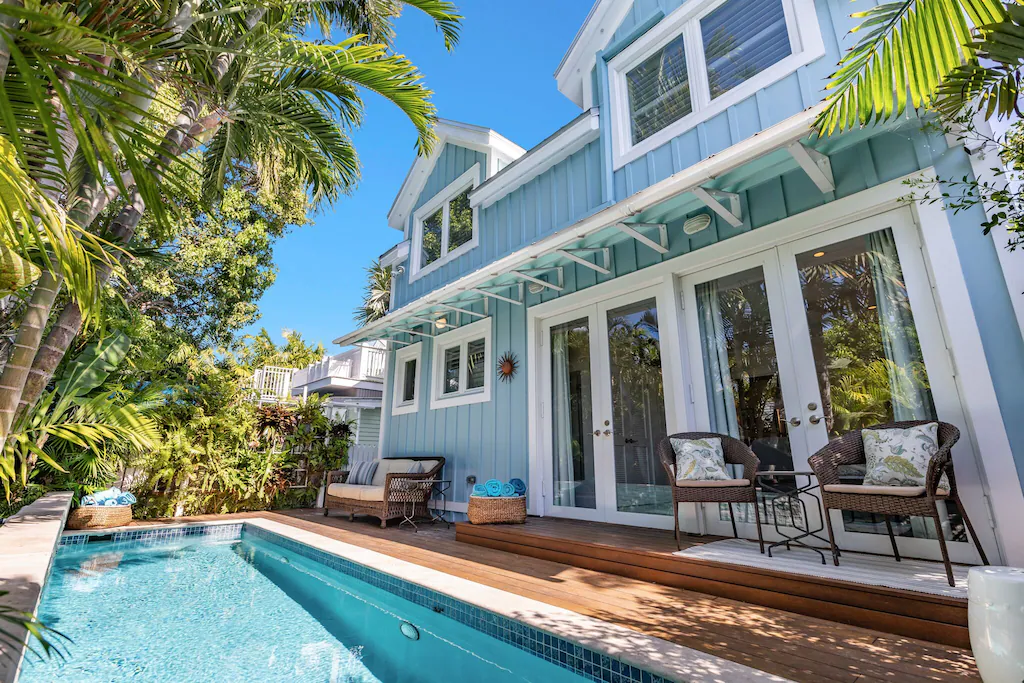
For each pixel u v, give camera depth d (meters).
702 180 3.33
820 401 3.59
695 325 4.42
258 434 7.89
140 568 4.76
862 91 2.35
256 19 3.88
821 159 3.50
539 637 2.39
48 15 0.99
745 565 2.86
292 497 8.15
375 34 6.05
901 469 2.79
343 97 4.13
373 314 19.41
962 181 2.95
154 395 6.12
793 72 4.05
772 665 1.93
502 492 5.05
